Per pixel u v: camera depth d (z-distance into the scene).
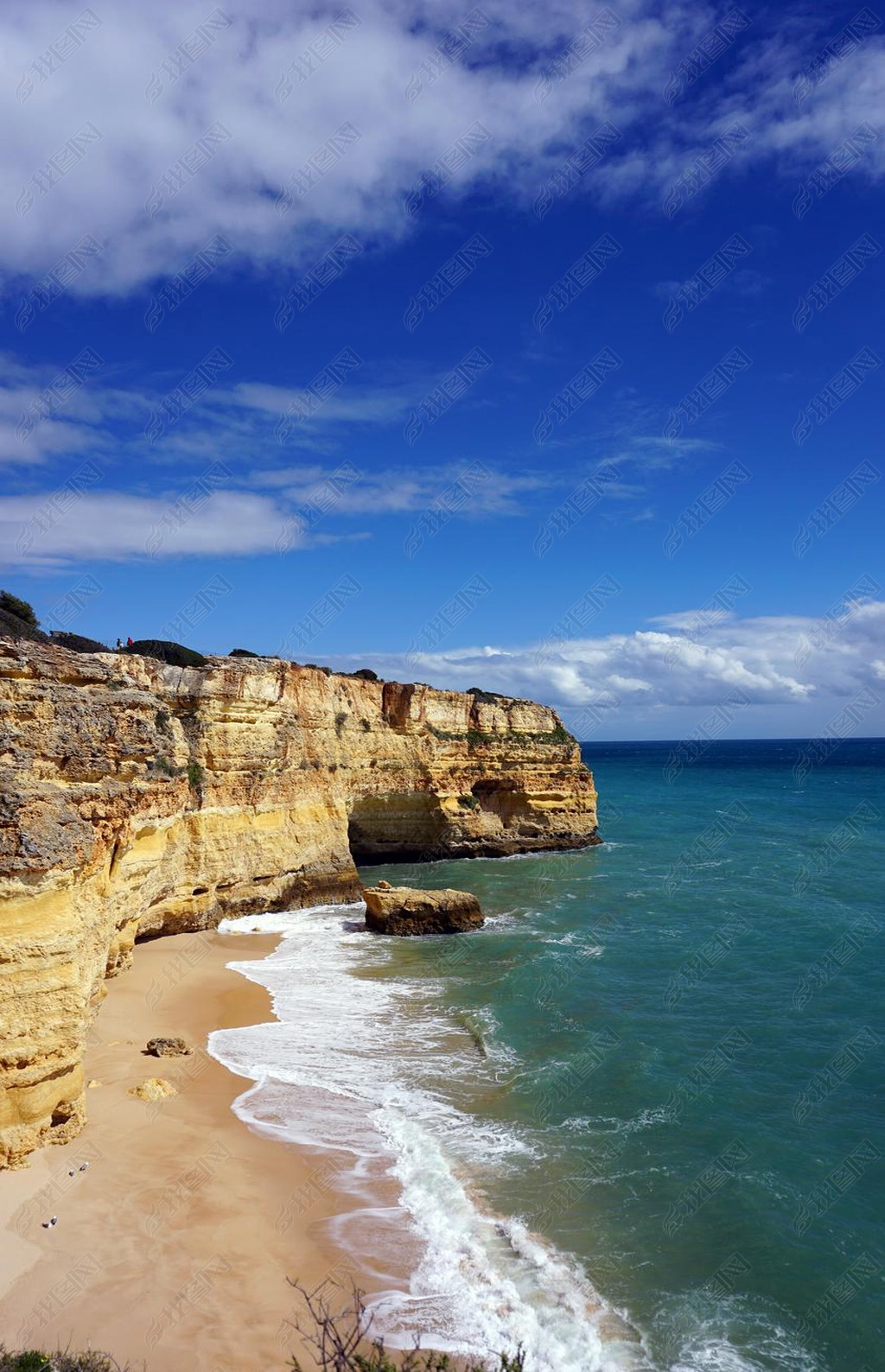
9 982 15.01
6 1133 15.00
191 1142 17.33
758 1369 12.12
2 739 17.00
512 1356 12.07
